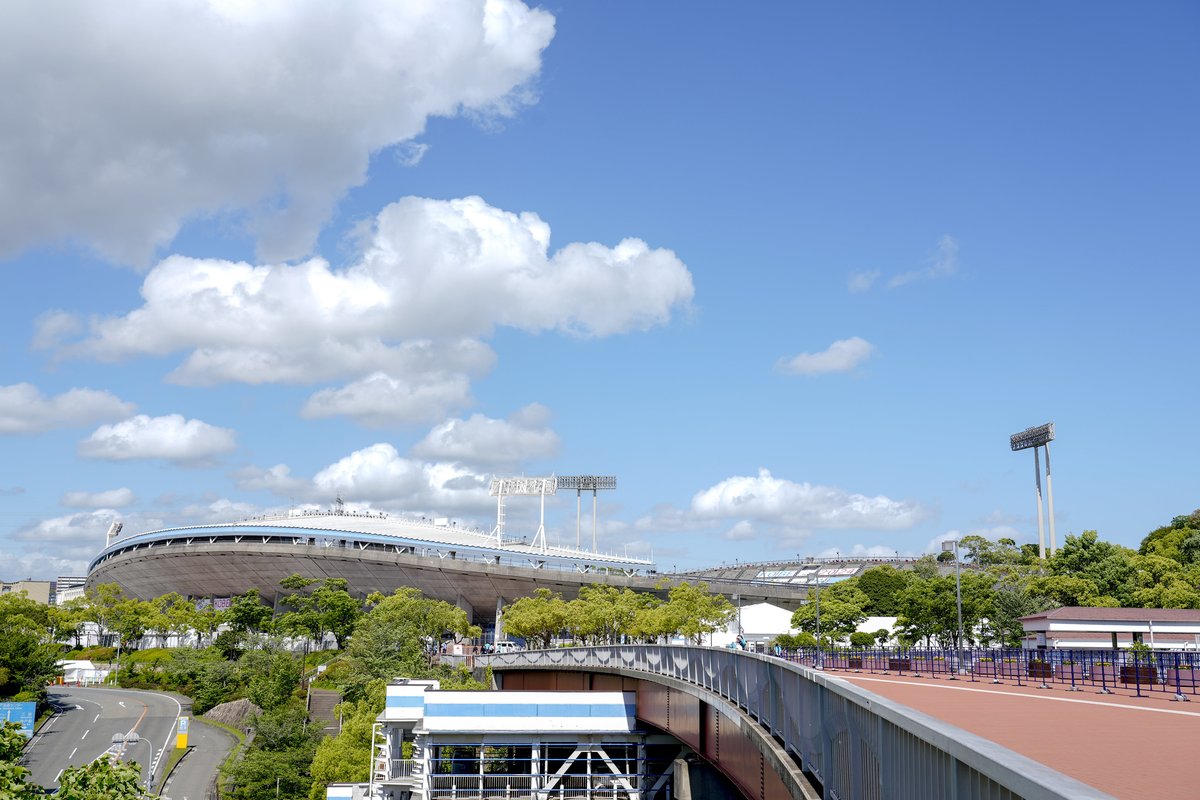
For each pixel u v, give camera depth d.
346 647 150.38
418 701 73.19
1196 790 14.97
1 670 108.25
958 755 9.46
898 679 52.56
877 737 14.54
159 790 76.19
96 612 170.50
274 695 100.50
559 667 88.12
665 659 57.06
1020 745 20.67
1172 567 141.00
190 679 138.00
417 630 138.00
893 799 13.49
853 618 139.38
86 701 120.50
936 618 124.25
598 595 162.12
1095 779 16.08
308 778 77.75
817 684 19.81
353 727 80.44
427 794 71.44
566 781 76.81
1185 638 87.62
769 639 136.38
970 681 49.72
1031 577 138.00
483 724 72.12
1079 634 87.25
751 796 31.88
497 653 120.00
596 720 71.94
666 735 72.38
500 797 73.06
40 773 79.81
